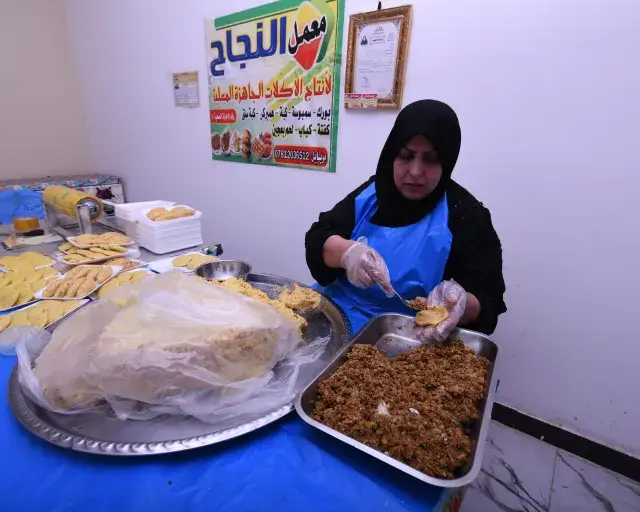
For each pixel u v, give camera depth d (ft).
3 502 1.54
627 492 4.25
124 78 8.65
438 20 4.39
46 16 8.96
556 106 3.92
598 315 4.22
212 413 1.94
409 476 1.69
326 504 1.57
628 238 3.86
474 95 4.37
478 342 2.63
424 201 3.28
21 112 9.02
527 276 4.54
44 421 1.86
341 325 3.01
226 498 1.59
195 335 2.04
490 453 4.76
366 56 5.00
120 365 1.88
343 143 5.65
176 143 8.23
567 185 4.05
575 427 4.71
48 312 3.13
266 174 6.82
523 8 3.86
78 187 8.96
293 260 6.97
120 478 1.65
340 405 1.97
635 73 3.48
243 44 6.34
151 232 4.83
